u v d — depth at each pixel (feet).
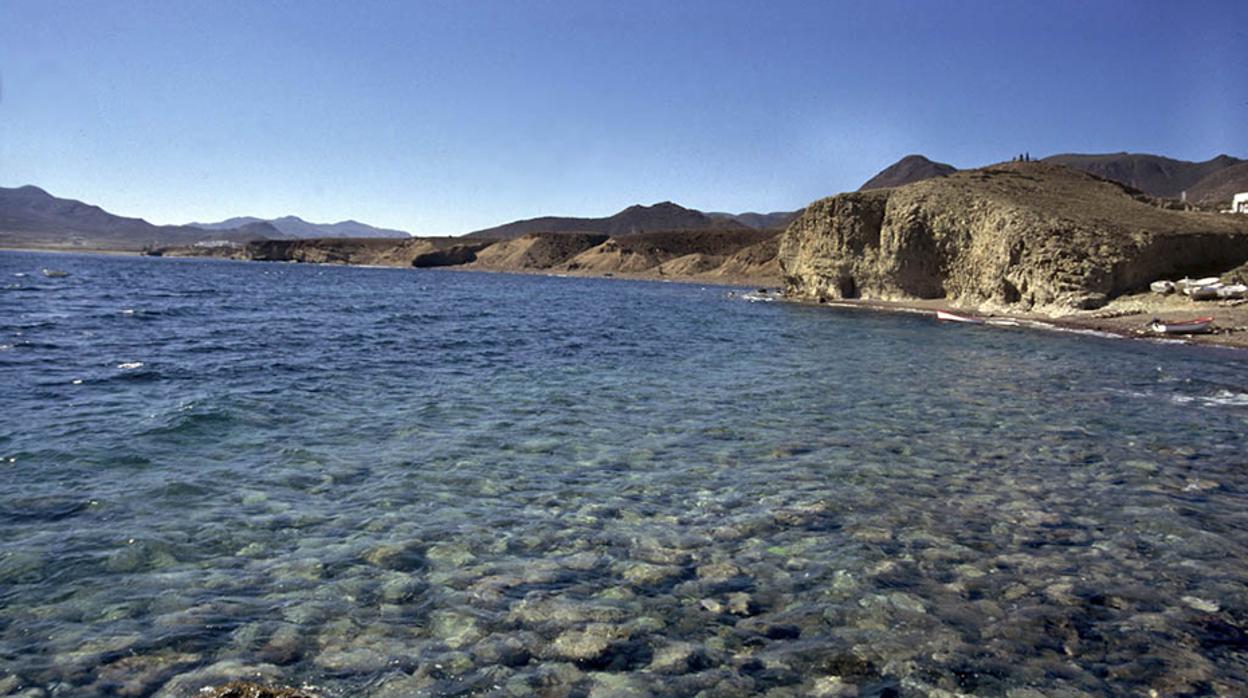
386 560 20.81
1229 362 76.33
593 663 15.55
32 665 14.79
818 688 14.65
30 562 19.75
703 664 15.56
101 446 31.71
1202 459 34.30
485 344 80.12
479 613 17.72
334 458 31.58
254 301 147.74
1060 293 142.92
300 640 16.19
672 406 45.65
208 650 15.64
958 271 185.98
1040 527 24.49
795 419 42.14
